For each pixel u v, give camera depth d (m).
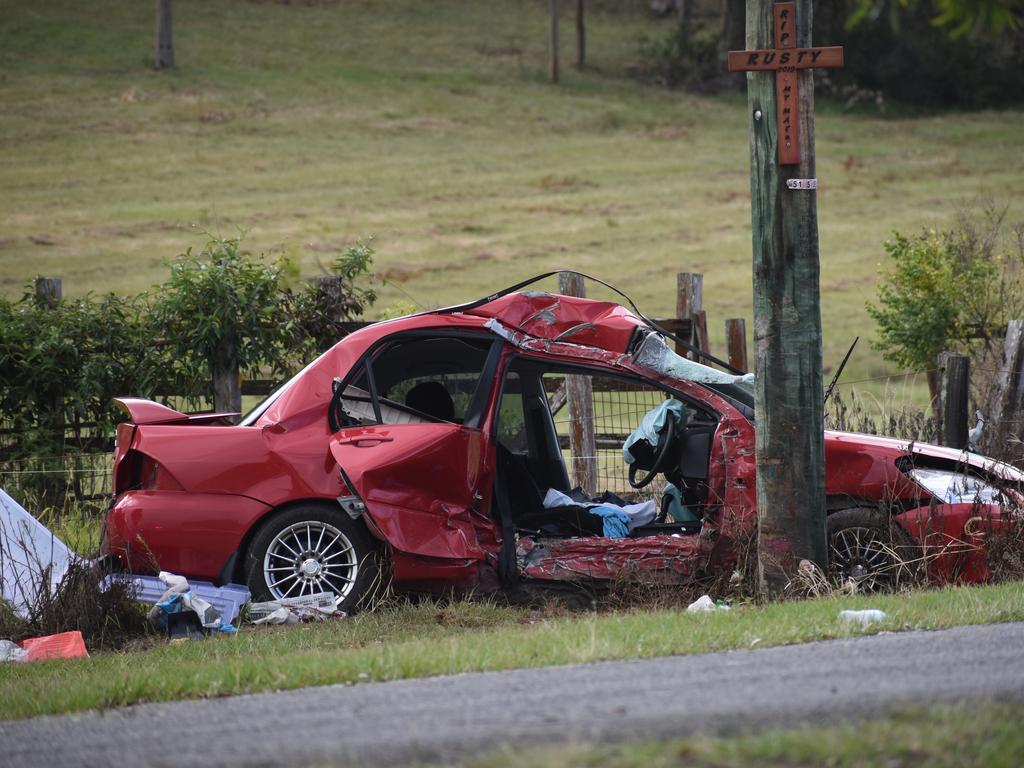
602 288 116.12
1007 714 13.73
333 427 27.47
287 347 40.84
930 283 52.59
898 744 12.52
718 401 27.44
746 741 12.68
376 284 115.88
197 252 125.00
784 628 20.64
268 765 13.42
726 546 27.00
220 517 26.78
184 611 25.88
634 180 176.25
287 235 136.00
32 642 25.12
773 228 26.08
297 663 19.64
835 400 39.75
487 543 27.55
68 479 38.53
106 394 39.44
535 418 30.84
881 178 176.88
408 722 15.19
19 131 183.00
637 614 24.53
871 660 17.97
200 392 40.12
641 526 28.38
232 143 186.12
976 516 27.12
